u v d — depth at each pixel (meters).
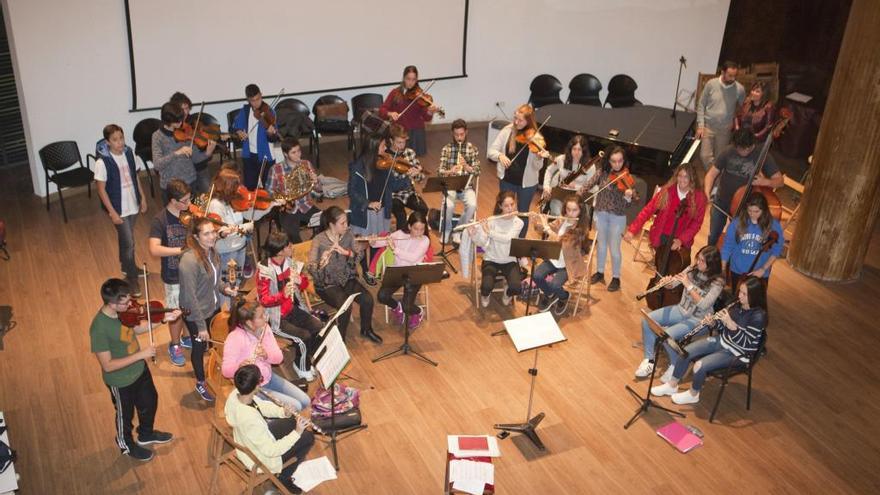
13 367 5.88
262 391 4.82
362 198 6.96
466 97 11.20
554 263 6.73
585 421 5.62
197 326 5.36
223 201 6.14
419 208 7.61
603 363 6.25
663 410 5.75
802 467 5.29
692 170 6.46
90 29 8.37
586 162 7.43
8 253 7.45
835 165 7.22
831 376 6.23
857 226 7.35
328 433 5.30
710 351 5.72
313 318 5.89
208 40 9.04
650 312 6.04
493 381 5.98
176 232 5.80
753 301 5.41
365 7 9.84
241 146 8.12
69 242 7.73
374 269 6.60
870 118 6.91
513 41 11.07
